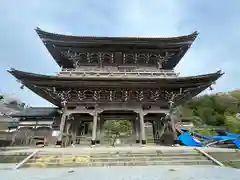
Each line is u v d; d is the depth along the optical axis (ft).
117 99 73.20
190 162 44.75
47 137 84.48
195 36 79.92
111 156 47.32
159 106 74.18
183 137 82.58
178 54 87.10
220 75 66.18
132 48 81.41
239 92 252.21
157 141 85.51
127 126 163.32
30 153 47.98
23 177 31.58
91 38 77.36
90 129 134.82
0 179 30.22
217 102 216.74
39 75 63.87
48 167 41.63
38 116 93.61
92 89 70.38
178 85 68.95
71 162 43.83
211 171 36.19
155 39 78.95
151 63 88.22
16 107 215.92
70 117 78.89
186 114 194.90
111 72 78.74
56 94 70.23
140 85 68.13
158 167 40.52
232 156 49.29
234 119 166.71
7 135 89.76
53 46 79.25
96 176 31.89
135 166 41.73
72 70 79.66
